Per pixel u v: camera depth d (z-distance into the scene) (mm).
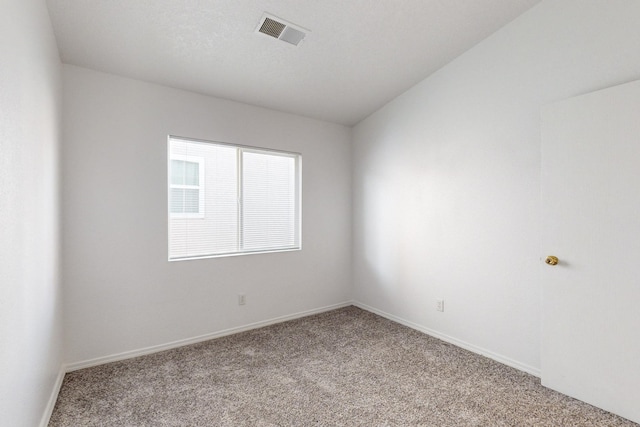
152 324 2701
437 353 2693
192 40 2297
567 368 2070
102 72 2484
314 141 3736
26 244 1424
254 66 2662
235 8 2080
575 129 2045
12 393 1249
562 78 2178
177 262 2820
